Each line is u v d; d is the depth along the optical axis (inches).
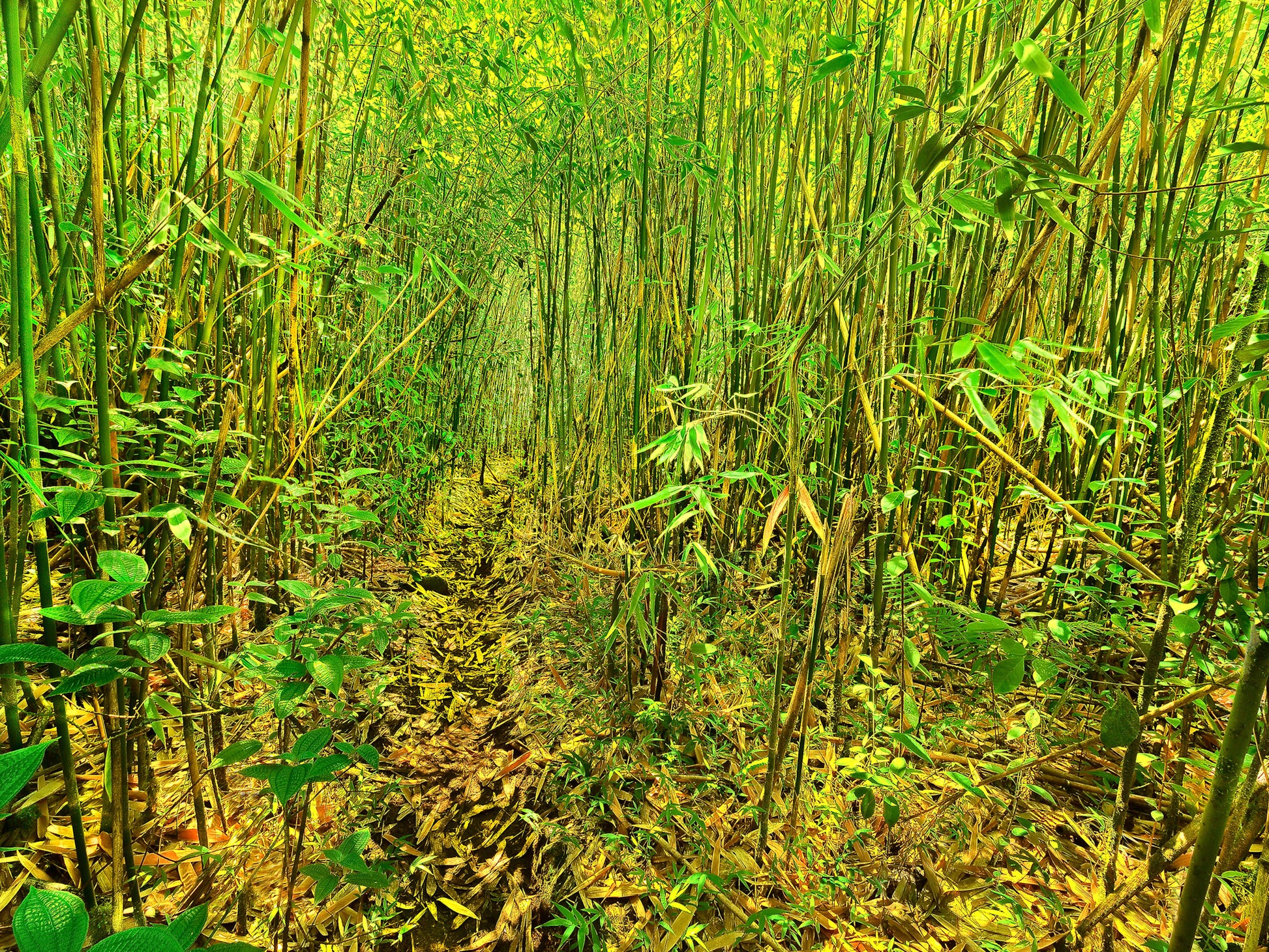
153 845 40.1
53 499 26.9
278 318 51.6
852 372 44.7
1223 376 35.0
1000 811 43.5
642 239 60.2
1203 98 40.2
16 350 24.4
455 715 60.1
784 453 53.9
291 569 65.9
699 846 44.2
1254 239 47.9
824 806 43.4
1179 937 26.5
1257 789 31.5
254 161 45.4
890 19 44.5
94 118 27.1
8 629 26.2
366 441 81.3
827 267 37.0
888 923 38.1
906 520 50.8
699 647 46.5
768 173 61.7
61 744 29.0
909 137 48.1
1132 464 51.2
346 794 48.6
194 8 43.2
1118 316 45.3
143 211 46.0
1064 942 36.6
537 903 42.2
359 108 62.6
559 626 70.4
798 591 60.9
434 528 102.9
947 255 52.7
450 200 88.2
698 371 51.6
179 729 48.1
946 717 47.0
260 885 39.7
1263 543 37.8
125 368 42.0
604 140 71.4
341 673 29.6
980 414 24.7
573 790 49.5
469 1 68.0
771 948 37.6
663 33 62.4
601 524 77.7
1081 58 39.5
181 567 54.9
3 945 30.0
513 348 132.9
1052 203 24.9
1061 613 52.4
